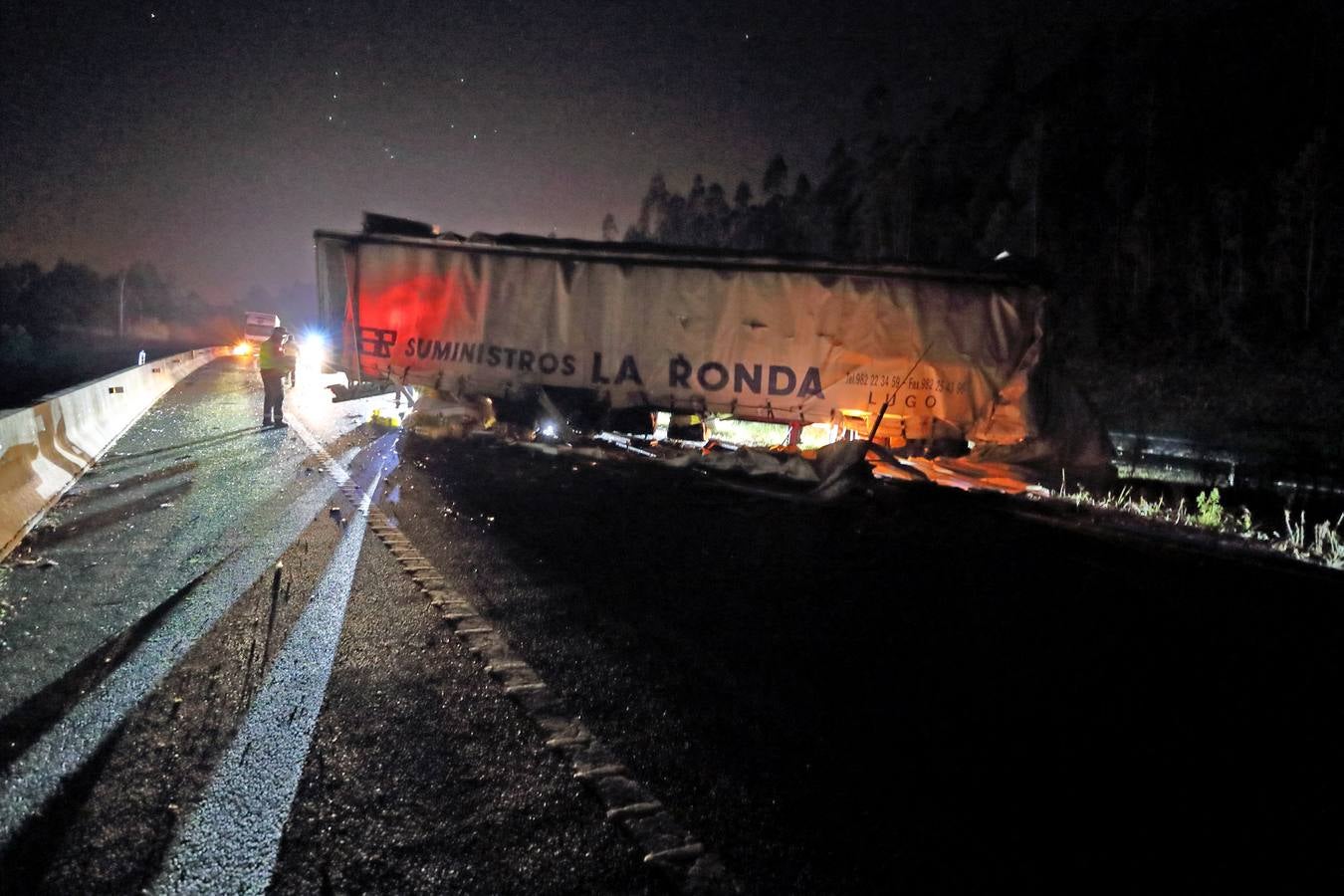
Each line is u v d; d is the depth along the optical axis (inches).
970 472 550.9
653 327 597.0
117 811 154.5
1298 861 153.6
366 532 362.9
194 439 635.5
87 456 525.7
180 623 248.1
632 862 144.9
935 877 145.3
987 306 573.6
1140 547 400.2
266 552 328.2
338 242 622.5
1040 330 569.3
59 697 199.0
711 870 143.7
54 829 148.6
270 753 176.1
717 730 194.5
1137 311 1792.6
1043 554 373.4
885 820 161.3
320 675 214.7
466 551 339.6
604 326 602.2
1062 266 1845.5
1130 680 234.8
